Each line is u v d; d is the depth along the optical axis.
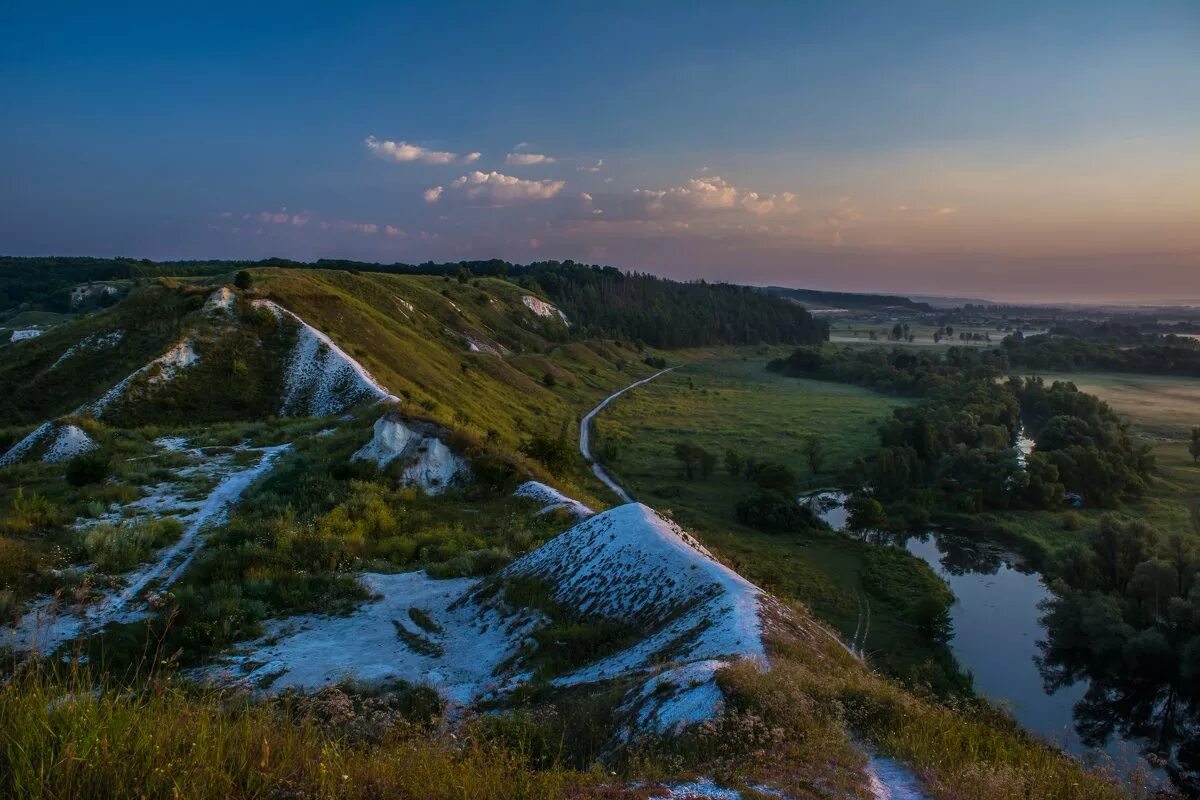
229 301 60.12
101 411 46.88
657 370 167.75
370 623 18.47
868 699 10.45
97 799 5.34
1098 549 47.59
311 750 6.77
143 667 14.77
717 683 10.27
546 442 44.84
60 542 22.25
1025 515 63.75
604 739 10.34
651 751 9.18
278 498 28.98
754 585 16.44
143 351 55.69
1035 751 10.16
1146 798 9.26
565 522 28.53
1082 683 35.81
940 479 71.38
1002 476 66.31
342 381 54.12
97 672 14.05
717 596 15.23
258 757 6.32
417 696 13.09
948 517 63.31
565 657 15.02
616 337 187.38
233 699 9.60
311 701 10.43
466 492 32.47
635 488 65.62
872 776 8.39
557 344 154.38
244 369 54.03
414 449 34.12
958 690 32.31
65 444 37.69
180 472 33.22
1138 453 78.00
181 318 58.44
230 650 16.41
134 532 23.17
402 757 7.41
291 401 52.66
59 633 16.06
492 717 11.38
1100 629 37.66
